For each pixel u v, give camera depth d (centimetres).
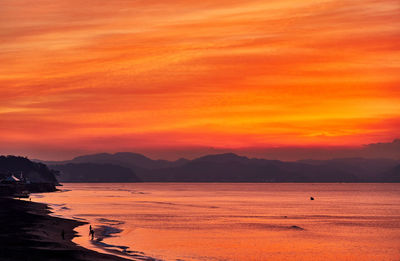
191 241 9444
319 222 14612
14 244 7000
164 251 8044
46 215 12738
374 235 11338
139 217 14438
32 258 5941
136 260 6719
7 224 9812
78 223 10944
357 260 8112
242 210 19388
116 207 19150
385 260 8144
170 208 19625
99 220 12688
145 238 9456
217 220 14300
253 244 9400
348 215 17688
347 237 10875
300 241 9988
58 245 7150
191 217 15150
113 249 7700
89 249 7262
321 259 8094
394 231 12225
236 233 11056
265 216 16400
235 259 7756
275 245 9362
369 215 17775
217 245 9081
